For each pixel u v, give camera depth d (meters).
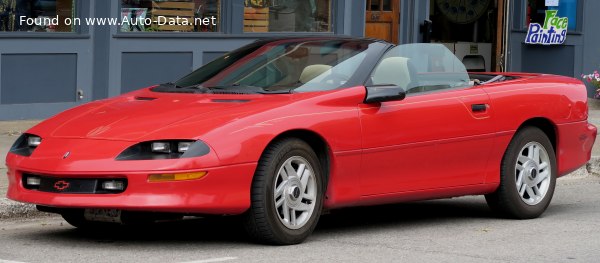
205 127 7.40
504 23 19.33
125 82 14.73
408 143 8.39
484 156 8.95
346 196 8.09
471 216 9.55
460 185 8.81
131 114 7.84
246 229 7.64
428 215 9.60
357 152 8.08
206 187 7.28
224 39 15.62
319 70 8.40
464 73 9.09
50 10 14.14
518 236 8.43
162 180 7.19
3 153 12.10
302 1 16.55
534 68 19.28
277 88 8.30
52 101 14.18
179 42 15.16
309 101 7.89
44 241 8.06
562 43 18.81
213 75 8.75
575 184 12.14
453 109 8.69
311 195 7.88
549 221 9.25
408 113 8.40
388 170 8.32
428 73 8.80
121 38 14.62
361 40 8.82
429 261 7.33
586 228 8.86
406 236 8.39
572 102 9.67
